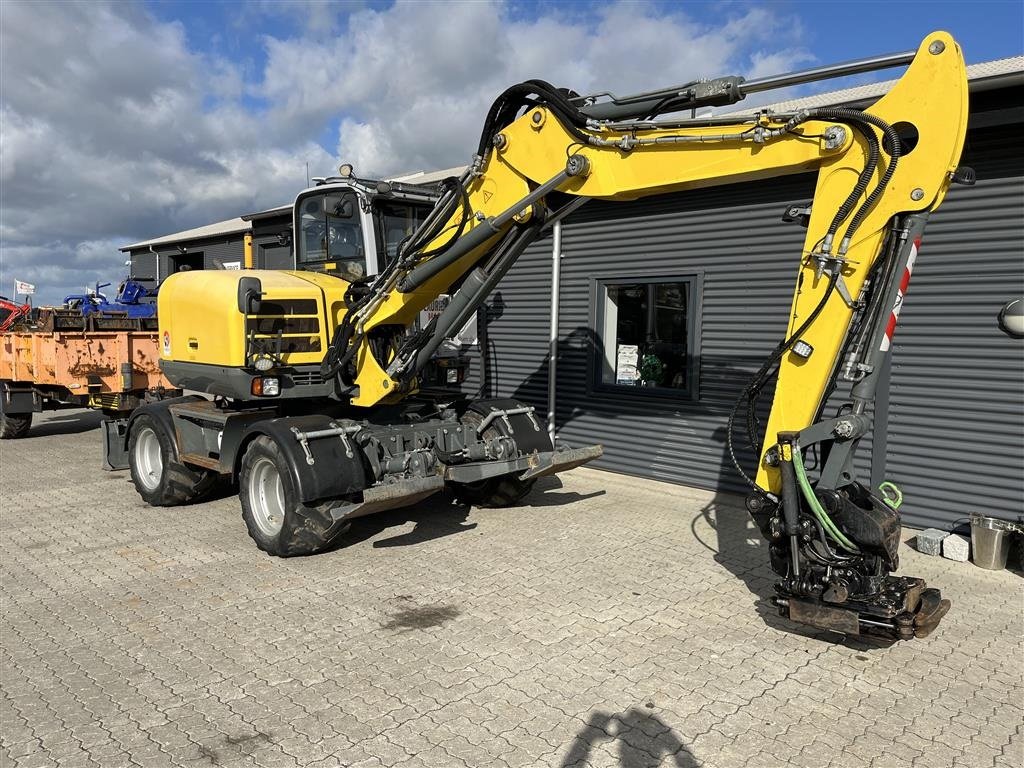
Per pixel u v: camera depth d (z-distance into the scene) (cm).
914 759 323
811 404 415
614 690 379
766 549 612
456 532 655
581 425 948
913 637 427
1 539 633
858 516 397
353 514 552
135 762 316
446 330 601
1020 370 606
